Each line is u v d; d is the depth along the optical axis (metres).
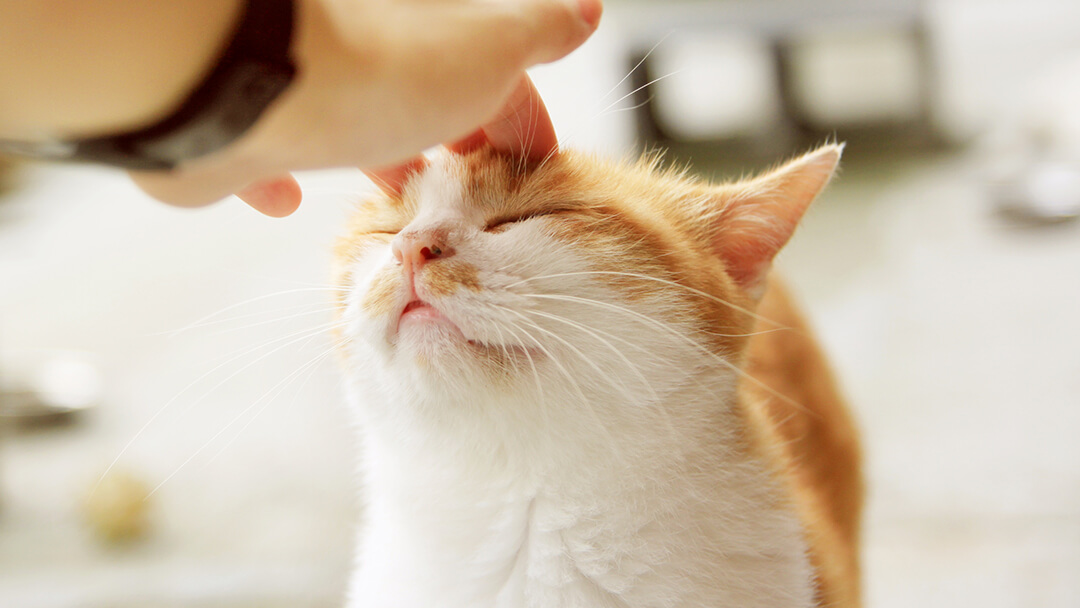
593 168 0.51
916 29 2.07
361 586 0.51
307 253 1.64
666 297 0.48
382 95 0.36
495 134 0.48
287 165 0.36
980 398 1.08
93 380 1.28
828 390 0.66
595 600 0.47
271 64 0.34
